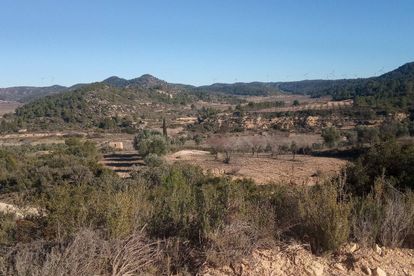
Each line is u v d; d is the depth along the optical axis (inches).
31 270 119.6
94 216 168.2
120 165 1282.0
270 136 2023.9
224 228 152.1
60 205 192.2
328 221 152.6
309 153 1569.9
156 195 236.1
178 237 153.7
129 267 134.7
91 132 3189.0
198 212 168.9
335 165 1150.3
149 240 152.7
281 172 1017.5
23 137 2915.8
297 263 144.5
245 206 179.8
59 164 887.1
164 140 1536.7
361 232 160.4
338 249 153.2
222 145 1723.7
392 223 162.1
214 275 137.1
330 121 2618.1
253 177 912.9
